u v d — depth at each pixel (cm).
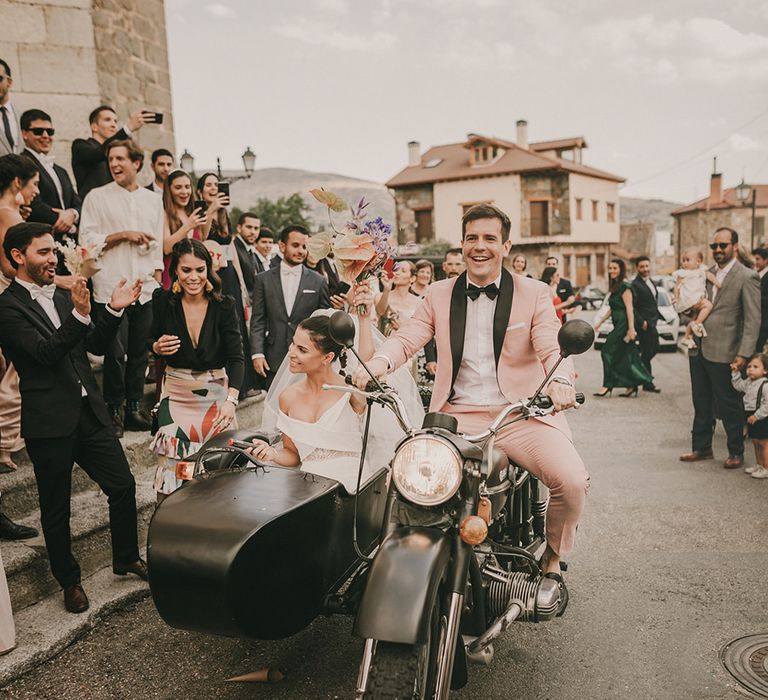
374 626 224
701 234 5650
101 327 377
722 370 644
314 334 336
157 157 671
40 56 767
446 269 816
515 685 318
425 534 249
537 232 4247
